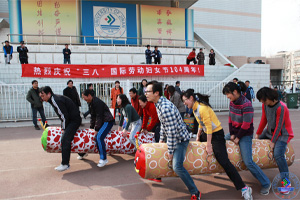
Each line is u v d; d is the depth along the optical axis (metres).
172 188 3.61
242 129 3.26
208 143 3.17
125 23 16.66
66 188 3.59
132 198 3.29
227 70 13.81
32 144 6.11
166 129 3.06
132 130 4.61
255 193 3.42
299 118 10.34
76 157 5.09
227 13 26.05
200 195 3.36
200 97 3.22
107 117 4.36
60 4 15.32
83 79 10.91
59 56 14.07
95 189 3.56
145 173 3.14
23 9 14.71
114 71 11.27
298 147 5.71
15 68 10.10
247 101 3.29
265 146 3.53
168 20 17.59
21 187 3.63
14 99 9.73
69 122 4.16
